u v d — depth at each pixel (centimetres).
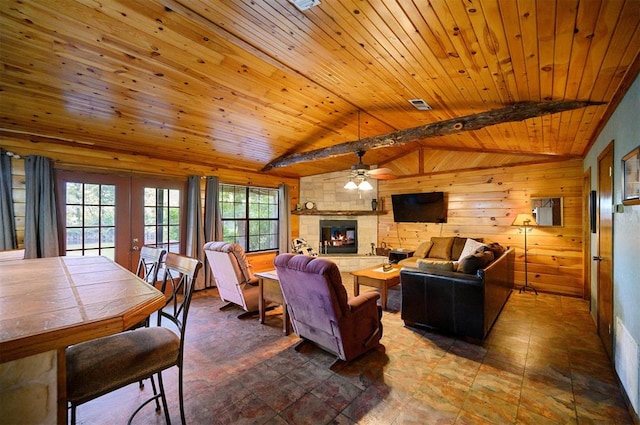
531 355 271
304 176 710
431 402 205
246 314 375
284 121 417
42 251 343
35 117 317
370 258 662
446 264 313
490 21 172
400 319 366
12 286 139
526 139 424
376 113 405
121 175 423
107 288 137
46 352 91
